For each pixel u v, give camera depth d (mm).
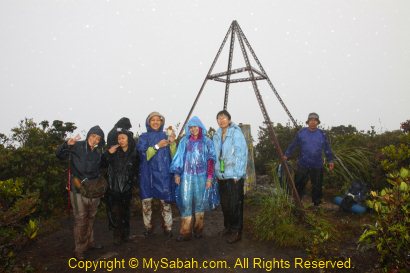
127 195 4801
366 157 7168
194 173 4828
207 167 4898
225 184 4883
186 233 4848
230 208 4863
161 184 4895
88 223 4355
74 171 4207
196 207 4906
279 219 5004
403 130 8000
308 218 5027
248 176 7246
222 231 5152
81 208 4207
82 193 4117
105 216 6281
